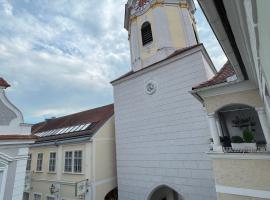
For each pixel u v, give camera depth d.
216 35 3.34
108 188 15.35
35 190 18.23
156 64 13.43
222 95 7.04
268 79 1.81
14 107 8.85
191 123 11.05
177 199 13.88
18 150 8.38
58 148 17.62
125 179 13.58
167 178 11.39
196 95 7.78
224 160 6.43
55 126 23.11
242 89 6.57
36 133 24.42
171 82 12.52
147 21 15.38
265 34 1.25
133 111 14.27
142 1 16.11
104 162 15.69
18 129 8.75
